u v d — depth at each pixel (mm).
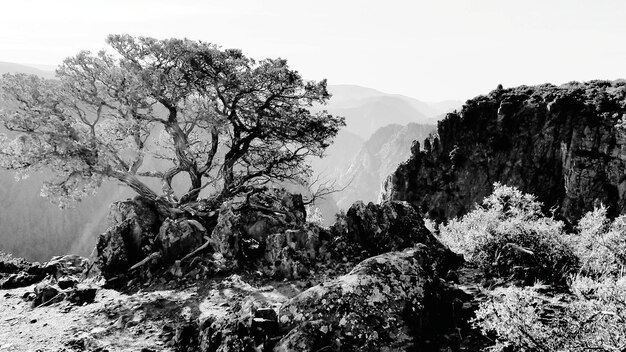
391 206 15289
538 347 6457
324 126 20984
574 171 62156
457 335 8195
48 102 16656
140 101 17734
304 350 7262
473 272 12750
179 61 19547
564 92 71625
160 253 14609
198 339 8719
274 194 19391
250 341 7734
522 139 68875
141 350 8875
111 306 11672
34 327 10438
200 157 24328
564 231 12914
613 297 6316
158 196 17906
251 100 20375
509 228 12805
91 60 17484
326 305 8109
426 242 14516
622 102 64188
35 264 16641
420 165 75250
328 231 15016
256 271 13633
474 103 76750
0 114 16078
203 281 13258
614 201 58438
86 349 9047
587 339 6184
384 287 8406
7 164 16172
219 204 19281
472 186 69875
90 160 16609
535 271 11078
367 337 7613
